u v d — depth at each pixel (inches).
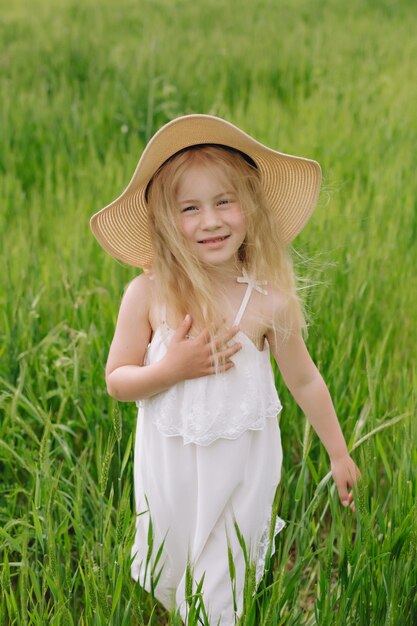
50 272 162.4
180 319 87.4
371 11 484.4
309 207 94.0
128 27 419.8
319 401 92.6
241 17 450.3
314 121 258.2
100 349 129.5
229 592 89.9
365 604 93.4
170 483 89.4
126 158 230.1
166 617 105.9
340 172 215.3
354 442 104.5
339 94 301.7
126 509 87.0
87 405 122.0
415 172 218.4
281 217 95.4
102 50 348.8
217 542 90.0
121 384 88.3
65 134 253.6
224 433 86.0
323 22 442.6
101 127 262.5
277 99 305.1
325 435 94.0
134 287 91.3
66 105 272.8
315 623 94.1
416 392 113.4
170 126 81.1
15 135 253.3
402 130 249.3
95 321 142.3
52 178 235.3
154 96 278.1
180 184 83.8
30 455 110.2
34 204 197.9
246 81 326.3
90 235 175.3
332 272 155.0
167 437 88.2
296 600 96.3
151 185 86.9
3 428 117.0
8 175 222.7
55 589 88.0
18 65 329.1
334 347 131.5
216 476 87.2
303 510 105.7
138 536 96.4
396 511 98.3
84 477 107.9
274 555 105.1
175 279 87.0
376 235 179.8
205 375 85.7
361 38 396.2
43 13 457.7
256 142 84.2
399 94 291.4
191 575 79.6
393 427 115.1
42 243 191.8
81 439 128.4
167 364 85.0
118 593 85.8
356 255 163.6
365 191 212.4
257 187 88.6
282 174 91.3
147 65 313.1
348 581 92.1
